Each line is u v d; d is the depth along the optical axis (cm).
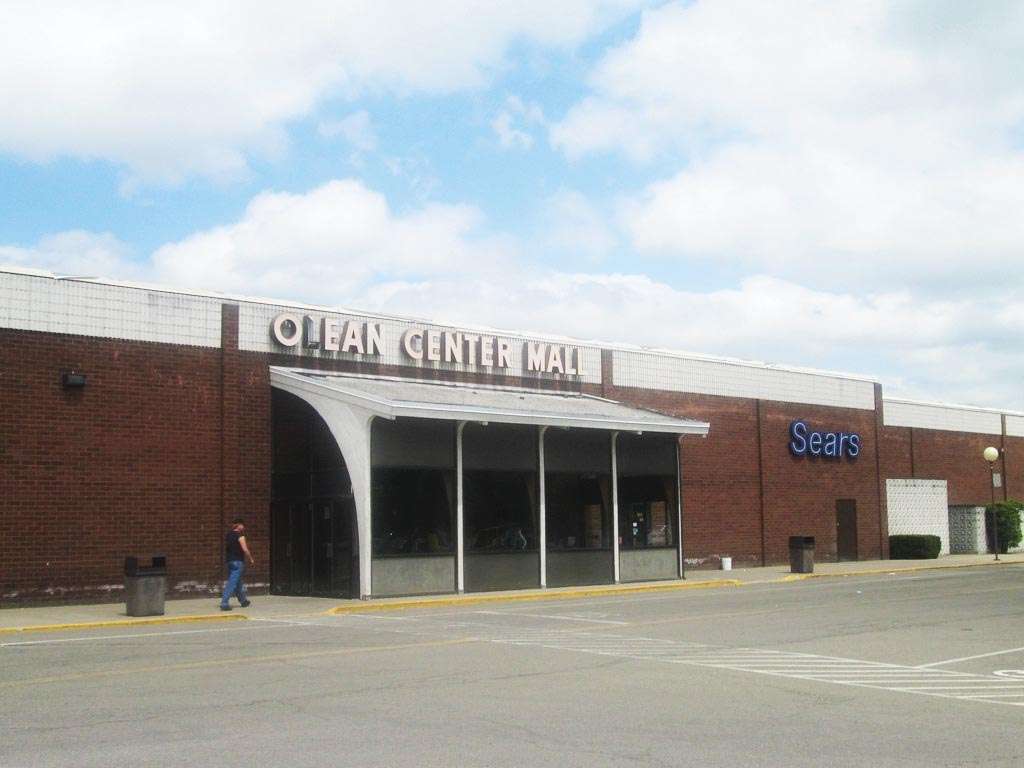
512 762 895
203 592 2734
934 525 5109
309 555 2844
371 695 1234
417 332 3238
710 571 3922
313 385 2816
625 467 3378
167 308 2742
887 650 1688
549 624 2109
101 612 2347
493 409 2855
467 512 2953
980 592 2936
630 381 3844
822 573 3784
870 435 4781
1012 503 5422
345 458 2741
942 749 961
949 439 5403
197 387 2775
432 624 2123
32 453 2491
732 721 1087
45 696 1231
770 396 4325
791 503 4356
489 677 1379
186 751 936
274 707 1156
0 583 2420
